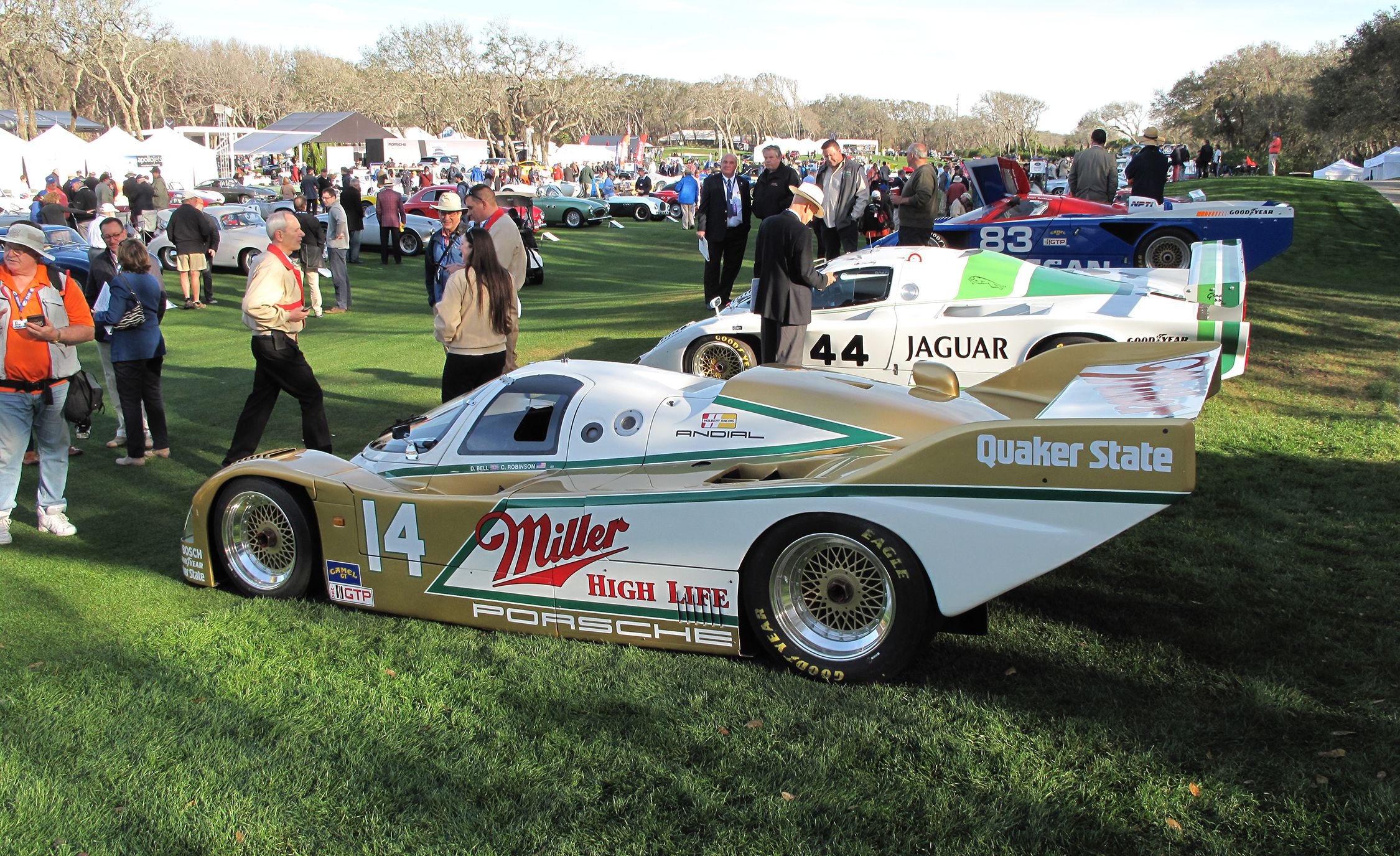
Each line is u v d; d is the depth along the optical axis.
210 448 7.43
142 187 21.95
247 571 4.59
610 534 3.82
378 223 21.92
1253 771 2.89
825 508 3.47
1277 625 3.88
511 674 3.68
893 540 3.41
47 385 5.28
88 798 2.96
